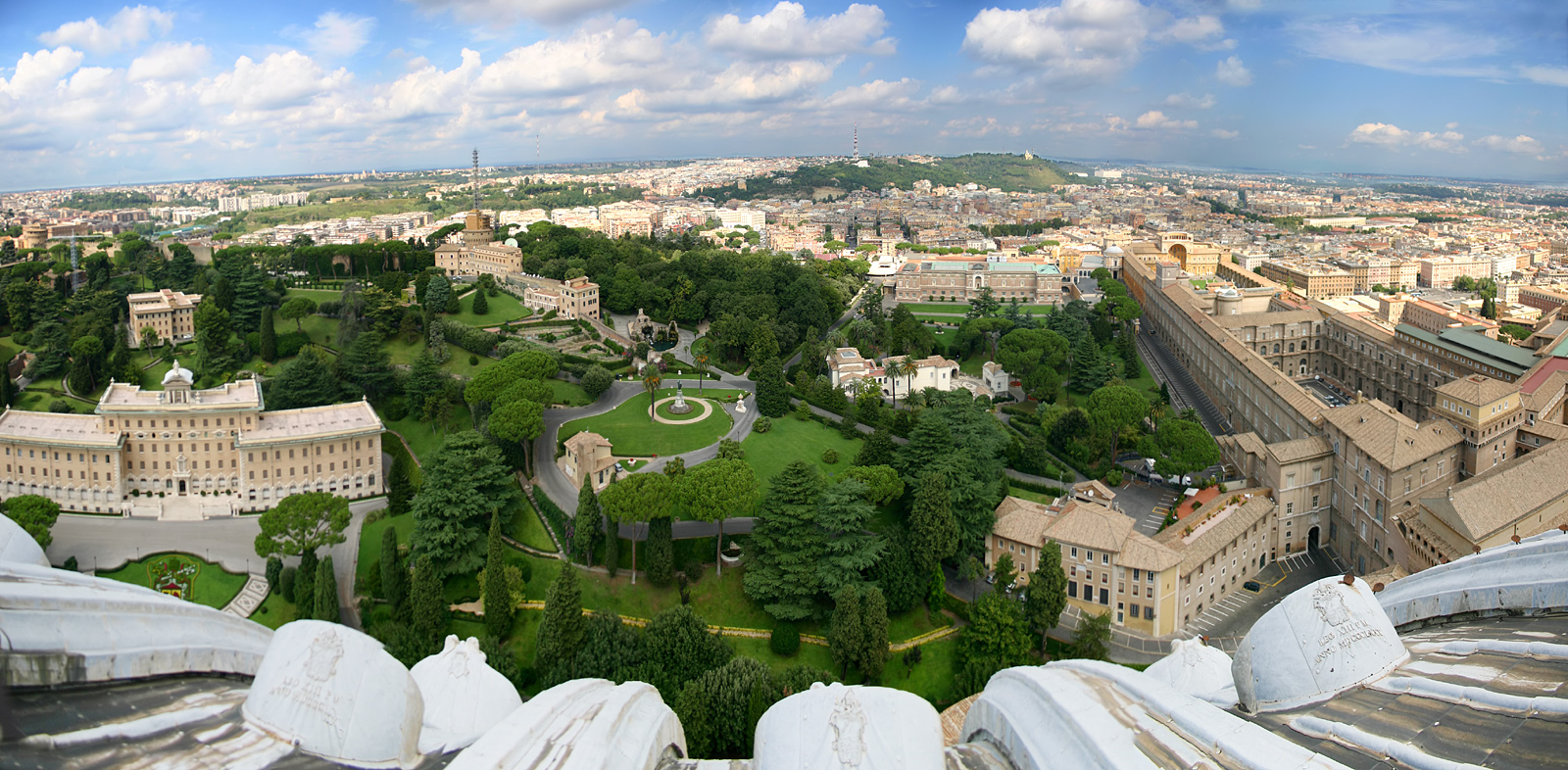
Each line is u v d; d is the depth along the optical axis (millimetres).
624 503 176750
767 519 181375
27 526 188500
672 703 144750
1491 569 54125
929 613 182250
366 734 33875
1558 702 34375
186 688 36344
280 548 183750
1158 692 39062
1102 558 181625
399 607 172000
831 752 37156
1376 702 40000
